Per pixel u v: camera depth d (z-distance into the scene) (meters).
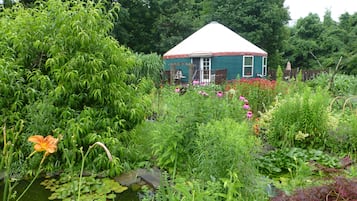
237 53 16.52
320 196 1.98
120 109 4.15
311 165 3.17
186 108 3.86
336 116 5.00
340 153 4.34
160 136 3.77
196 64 16.61
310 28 30.45
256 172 2.75
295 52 29.41
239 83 7.83
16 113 3.94
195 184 2.27
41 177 3.64
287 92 6.64
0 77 3.86
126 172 3.76
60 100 3.97
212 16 26.39
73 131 3.66
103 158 3.71
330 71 13.08
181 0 24.70
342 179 2.05
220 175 2.60
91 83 3.95
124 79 4.42
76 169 3.73
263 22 26.03
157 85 11.45
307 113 4.55
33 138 1.62
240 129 2.88
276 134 4.68
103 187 3.39
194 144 3.58
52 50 3.95
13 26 4.24
